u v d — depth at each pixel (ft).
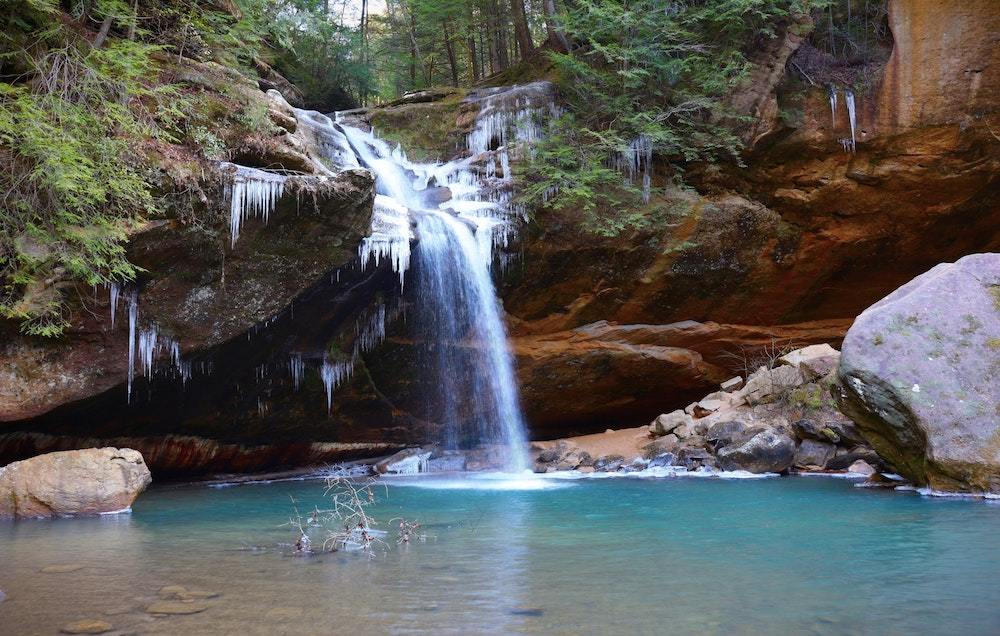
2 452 33.86
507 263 50.62
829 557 19.03
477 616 13.87
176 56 36.99
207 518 28.09
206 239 33.83
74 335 32.55
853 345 31.48
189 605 14.78
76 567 18.57
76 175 27.66
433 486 39.93
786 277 55.01
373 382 49.03
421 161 55.01
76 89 30.19
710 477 40.24
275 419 44.68
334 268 38.06
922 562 18.25
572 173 50.60
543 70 59.62
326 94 72.74
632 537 22.44
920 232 53.78
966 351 30.07
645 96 54.44
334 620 13.64
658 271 52.85
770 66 52.21
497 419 53.42
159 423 38.96
